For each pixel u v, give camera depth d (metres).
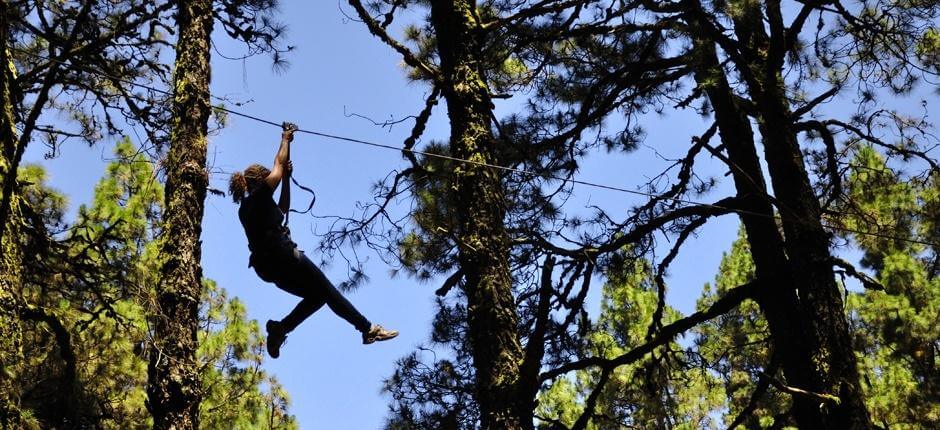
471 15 10.10
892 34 11.84
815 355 10.96
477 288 8.81
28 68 11.34
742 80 11.61
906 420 18.66
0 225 8.73
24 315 9.67
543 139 12.77
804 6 10.81
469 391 11.88
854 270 10.91
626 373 20.36
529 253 12.05
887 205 15.62
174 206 8.20
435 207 11.72
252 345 17.19
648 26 11.38
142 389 12.23
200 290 8.13
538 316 11.09
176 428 7.52
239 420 16.52
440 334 12.70
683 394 21.69
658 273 12.87
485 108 9.62
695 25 10.23
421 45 12.49
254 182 7.00
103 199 12.91
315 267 7.00
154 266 11.12
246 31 11.41
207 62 8.91
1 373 8.59
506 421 8.29
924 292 20.59
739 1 9.76
